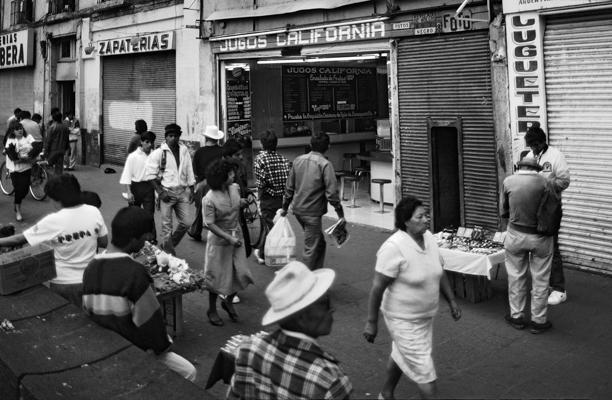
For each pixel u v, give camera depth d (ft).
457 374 14.52
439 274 11.96
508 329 17.33
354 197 36.68
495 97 25.46
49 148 42.88
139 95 51.55
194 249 27.09
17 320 12.69
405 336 11.81
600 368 14.67
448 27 26.81
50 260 14.16
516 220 16.81
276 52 36.78
